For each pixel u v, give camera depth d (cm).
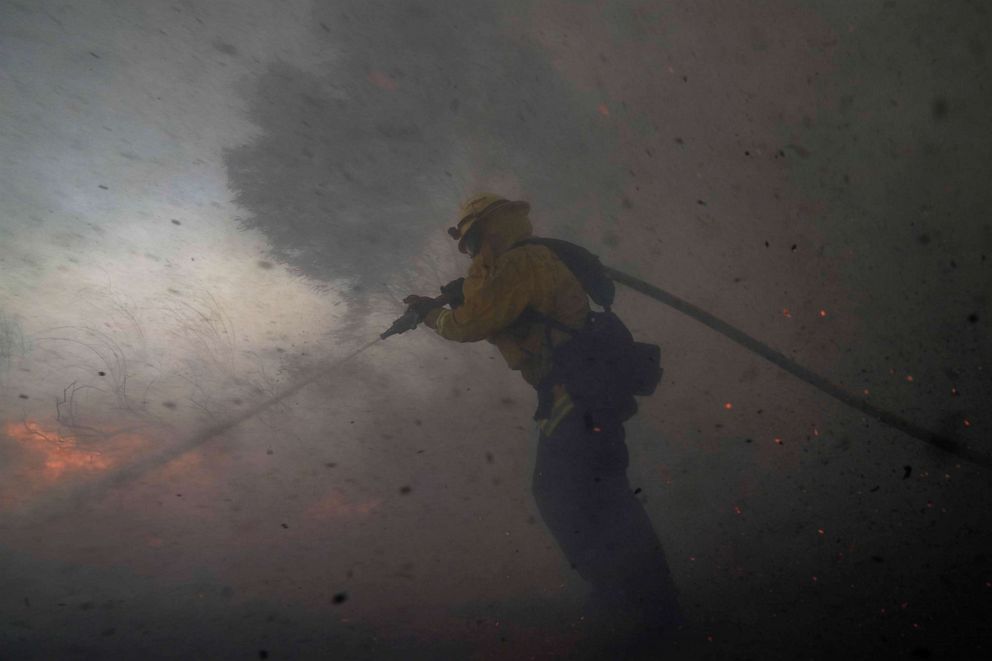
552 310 259
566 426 253
